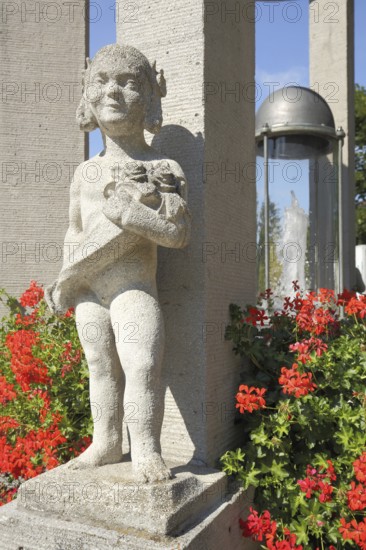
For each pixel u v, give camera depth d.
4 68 5.08
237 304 2.86
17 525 1.98
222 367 2.61
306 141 4.96
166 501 1.84
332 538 2.19
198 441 2.38
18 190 5.11
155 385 2.01
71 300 2.26
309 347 2.66
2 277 5.02
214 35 2.57
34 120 5.16
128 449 2.58
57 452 2.74
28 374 2.72
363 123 12.55
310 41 6.41
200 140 2.42
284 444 2.38
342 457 2.38
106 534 1.84
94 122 2.28
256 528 2.21
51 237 5.19
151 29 2.56
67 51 5.28
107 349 2.17
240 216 2.94
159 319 2.07
